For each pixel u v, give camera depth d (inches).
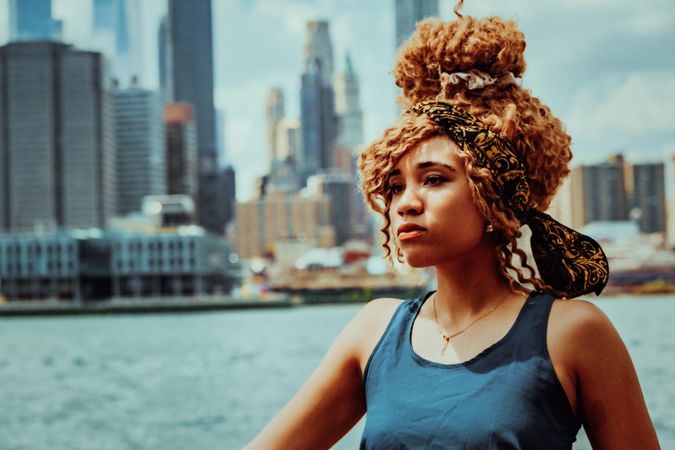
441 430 56.6
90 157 7116.1
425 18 66.7
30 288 5521.7
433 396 58.1
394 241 64.7
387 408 59.5
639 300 4884.4
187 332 3191.4
